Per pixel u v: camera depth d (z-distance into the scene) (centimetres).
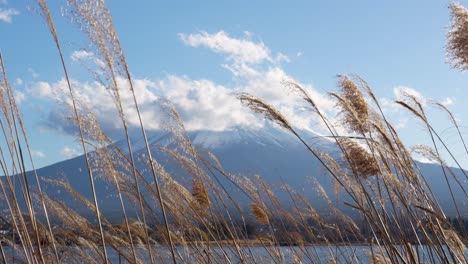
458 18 504
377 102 550
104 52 470
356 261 595
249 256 650
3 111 492
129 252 591
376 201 504
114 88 478
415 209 485
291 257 648
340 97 532
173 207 627
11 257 512
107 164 548
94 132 532
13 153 498
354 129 544
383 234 470
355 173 505
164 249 612
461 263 468
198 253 631
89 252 603
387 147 524
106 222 635
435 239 471
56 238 624
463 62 510
